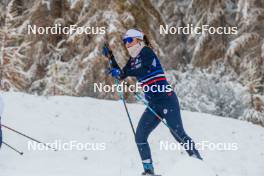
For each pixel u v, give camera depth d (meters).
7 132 25.59
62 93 42.75
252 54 47.25
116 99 43.34
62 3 47.03
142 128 19.33
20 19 48.28
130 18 42.84
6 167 21.44
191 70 47.72
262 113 42.88
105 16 42.81
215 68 50.12
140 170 22.66
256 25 47.59
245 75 47.00
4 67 41.41
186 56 57.28
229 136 29.94
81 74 42.88
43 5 46.44
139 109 31.98
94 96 43.41
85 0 44.31
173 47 57.28
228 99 42.50
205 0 52.09
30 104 29.91
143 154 19.25
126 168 23.05
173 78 47.94
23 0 49.94
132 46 19.25
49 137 25.86
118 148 25.91
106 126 28.52
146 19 44.44
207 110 41.72
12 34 42.00
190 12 54.41
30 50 46.59
